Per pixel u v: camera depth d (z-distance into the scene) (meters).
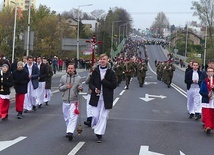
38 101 16.30
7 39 62.78
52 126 11.91
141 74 30.03
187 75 14.37
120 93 23.97
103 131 9.84
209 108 11.41
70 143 9.60
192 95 14.34
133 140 10.20
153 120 13.70
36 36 63.91
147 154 8.67
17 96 13.34
